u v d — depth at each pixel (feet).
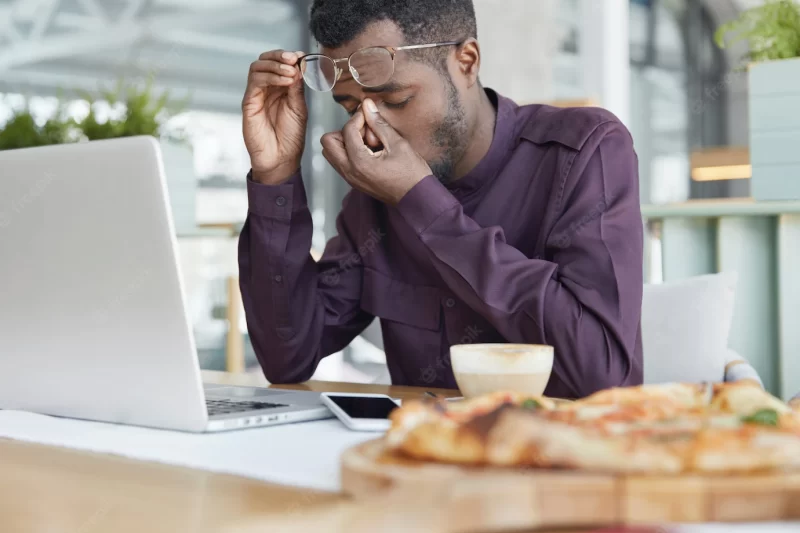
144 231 2.48
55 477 2.11
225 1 16.58
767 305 6.18
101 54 15.35
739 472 1.51
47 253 2.69
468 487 1.50
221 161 16.53
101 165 2.47
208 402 3.16
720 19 21.40
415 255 4.90
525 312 3.97
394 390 4.04
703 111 21.86
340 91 4.45
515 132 4.93
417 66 4.38
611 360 3.96
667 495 1.46
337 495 1.86
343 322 5.30
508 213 4.88
